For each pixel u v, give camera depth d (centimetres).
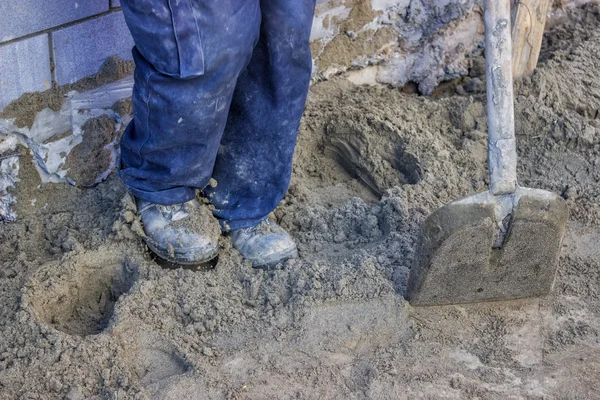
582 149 329
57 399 216
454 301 252
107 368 223
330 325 241
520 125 335
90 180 293
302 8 225
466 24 371
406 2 353
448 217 228
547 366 233
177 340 234
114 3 273
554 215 233
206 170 244
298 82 240
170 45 203
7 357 226
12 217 277
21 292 243
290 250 268
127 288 263
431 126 340
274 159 259
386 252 267
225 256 269
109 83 284
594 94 353
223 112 226
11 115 261
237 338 238
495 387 225
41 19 254
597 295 262
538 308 255
